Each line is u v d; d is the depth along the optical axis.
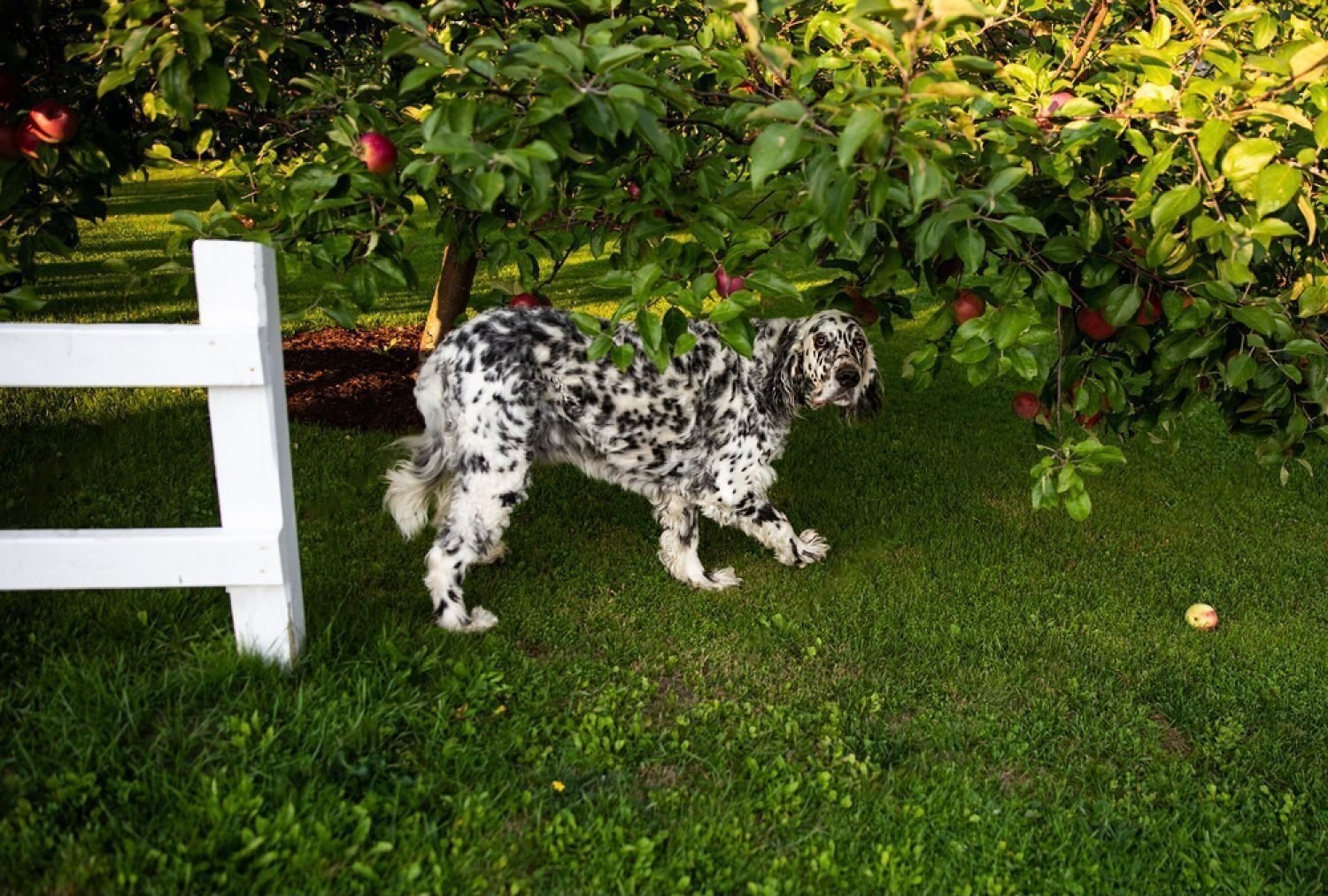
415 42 2.39
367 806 2.77
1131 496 6.17
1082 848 3.07
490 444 3.96
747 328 2.81
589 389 4.14
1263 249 2.98
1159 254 2.88
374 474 5.43
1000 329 2.93
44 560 2.99
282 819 2.63
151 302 8.45
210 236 3.14
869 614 4.50
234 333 2.91
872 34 2.16
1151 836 3.17
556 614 4.24
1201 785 3.46
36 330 2.80
